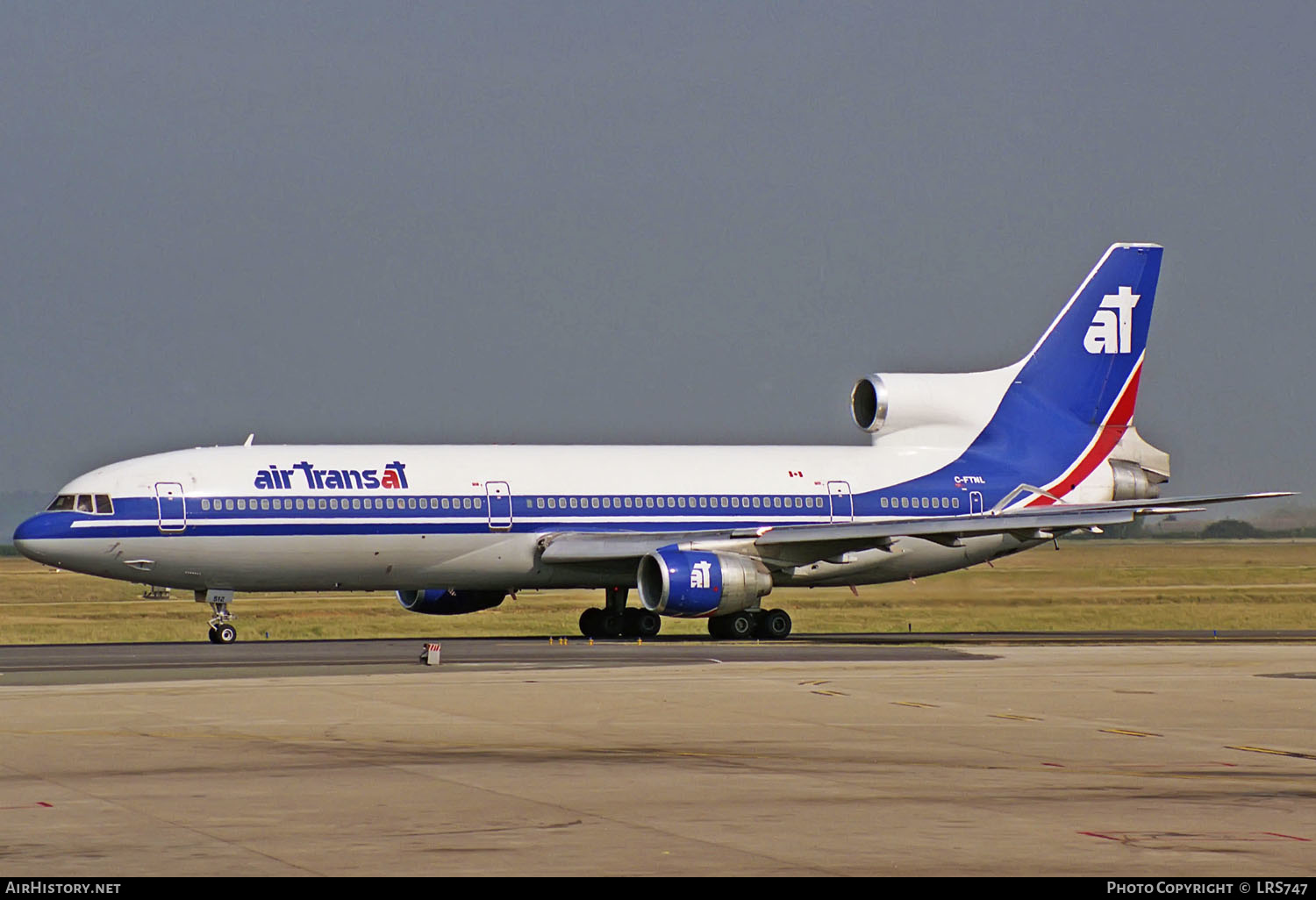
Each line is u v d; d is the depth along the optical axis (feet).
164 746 287.69
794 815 222.69
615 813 223.30
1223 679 424.46
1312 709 357.20
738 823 216.74
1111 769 267.18
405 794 238.07
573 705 354.13
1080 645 565.12
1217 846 203.62
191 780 250.16
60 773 256.93
